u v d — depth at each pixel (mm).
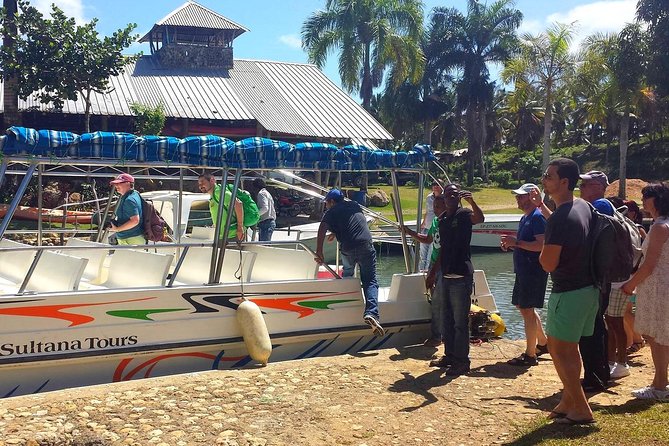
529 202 6895
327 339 7965
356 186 34219
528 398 5824
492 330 8336
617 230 4797
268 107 30531
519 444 4637
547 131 35812
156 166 6852
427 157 8398
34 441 4562
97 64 24156
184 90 31016
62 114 26297
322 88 33906
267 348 7129
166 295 6969
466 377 6535
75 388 6012
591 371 5898
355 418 5277
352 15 37938
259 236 12234
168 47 33500
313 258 8125
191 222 13656
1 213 17812
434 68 50688
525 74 35188
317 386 6113
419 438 4887
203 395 5699
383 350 7695
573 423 4887
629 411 5125
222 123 30172
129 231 8305
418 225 8617
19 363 6254
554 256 4734
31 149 6297
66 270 6934
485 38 50531
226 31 35438
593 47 37125
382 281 16531
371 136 29500
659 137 63969
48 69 23844
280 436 4867
